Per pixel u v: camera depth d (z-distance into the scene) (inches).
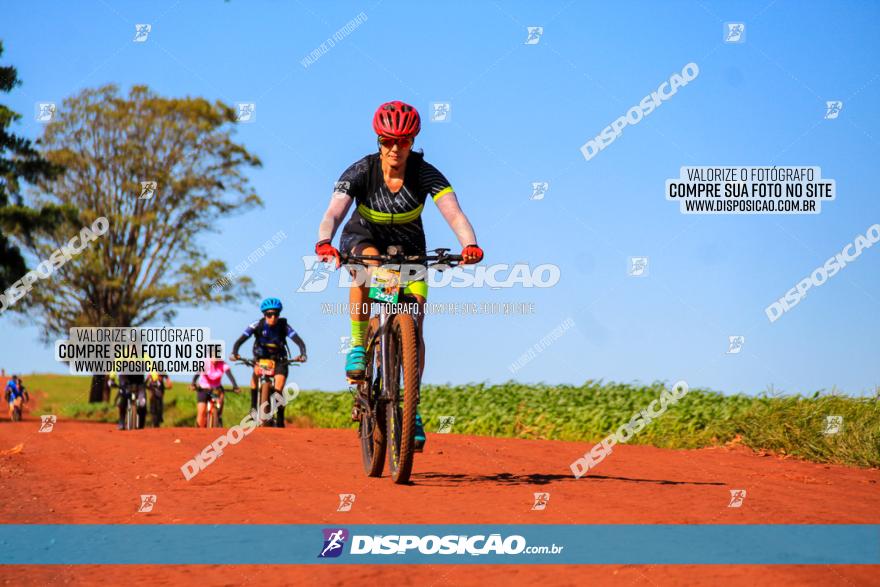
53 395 4013.3
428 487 611.5
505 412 1843.0
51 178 3464.6
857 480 709.3
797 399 1167.0
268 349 1365.7
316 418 2367.1
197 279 3762.3
